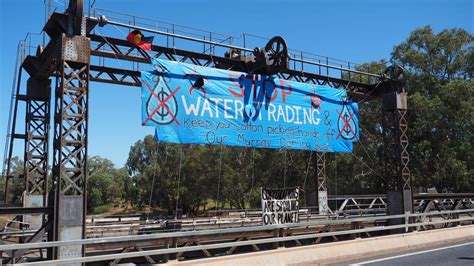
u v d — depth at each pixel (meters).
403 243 15.11
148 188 68.75
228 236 14.07
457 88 38.69
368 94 20.80
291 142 17.14
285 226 12.00
